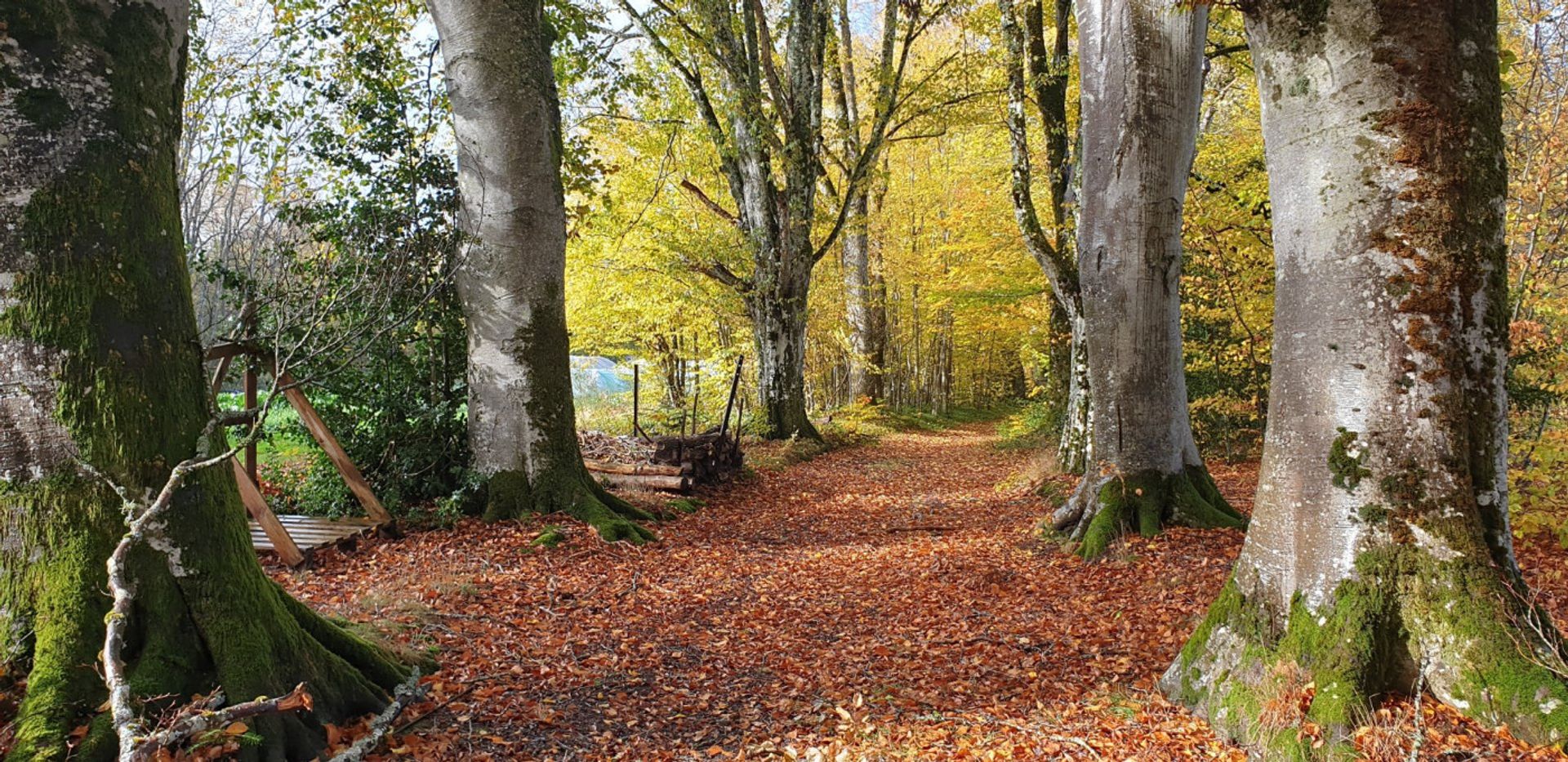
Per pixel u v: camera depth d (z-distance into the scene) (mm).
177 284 3615
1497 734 3178
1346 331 3586
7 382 3213
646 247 18781
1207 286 12914
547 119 9117
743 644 5910
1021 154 12531
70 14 3250
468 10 8672
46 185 3197
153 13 3551
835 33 18953
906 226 26688
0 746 3006
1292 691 3551
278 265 7047
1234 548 7238
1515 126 9914
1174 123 8164
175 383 3533
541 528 8430
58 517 3252
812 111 18578
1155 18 8062
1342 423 3611
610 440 13469
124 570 3291
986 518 10633
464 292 9016
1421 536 3471
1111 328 8359
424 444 9156
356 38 10023
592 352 25375
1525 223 8594
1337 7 3516
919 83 16719
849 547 9266
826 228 23547
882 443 21562
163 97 3598
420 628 5469
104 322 3312
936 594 7062
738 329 24344
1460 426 3453
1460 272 3424
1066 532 8555
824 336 28281
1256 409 13195
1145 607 6082
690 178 20812
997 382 40562
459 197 9094
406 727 4012
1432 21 3402
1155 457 8250
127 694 2510
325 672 3871
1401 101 3422
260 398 10602
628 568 7688
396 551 7582
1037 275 17875
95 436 3287
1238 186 11781
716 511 11164
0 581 3264
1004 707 4484
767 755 4090
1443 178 3408
